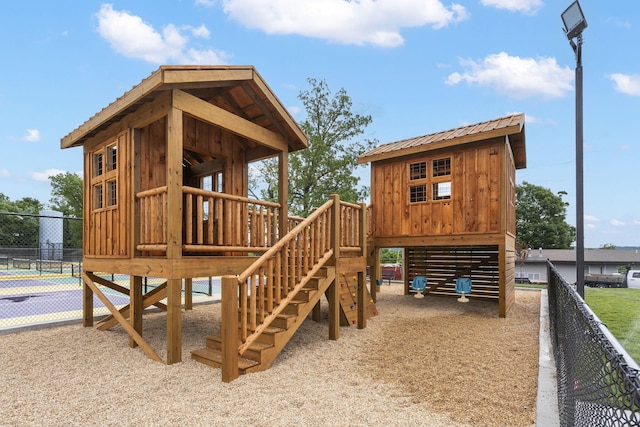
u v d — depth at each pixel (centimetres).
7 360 463
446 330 634
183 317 747
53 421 301
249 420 299
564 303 346
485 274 1005
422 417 304
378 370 427
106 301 601
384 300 1009
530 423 293
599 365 162
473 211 823
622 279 2188
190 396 349
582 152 695
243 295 416
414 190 932
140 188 545
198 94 596
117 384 381
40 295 1138
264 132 638
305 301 508
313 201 1667
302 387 372
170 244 459
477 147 825
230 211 551
